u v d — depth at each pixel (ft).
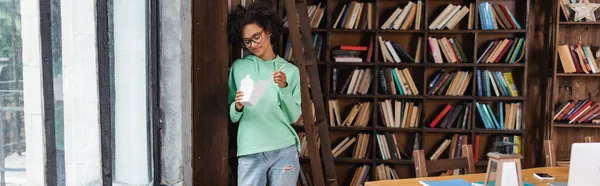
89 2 7.06
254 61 9.60
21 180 6.01
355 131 15.85
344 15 14.94
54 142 6.35
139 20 8.34
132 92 8.38
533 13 15.40
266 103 9.23
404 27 14.87
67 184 6.90
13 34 5.86
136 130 8.53
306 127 11.32
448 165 9.38
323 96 15.17
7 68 5.81
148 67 8.64
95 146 7.25
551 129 14.71
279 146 9.40
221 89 9.70
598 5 14.35
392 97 14.99
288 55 14.21
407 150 15.78
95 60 7.18
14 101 5.90
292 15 10.88
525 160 15.84
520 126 14.87
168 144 8.96
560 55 14.58
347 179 16.03
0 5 5.73
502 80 14.88
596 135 15.40
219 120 9.78
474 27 14.82
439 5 15.28
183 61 9.01
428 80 15.49
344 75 15.60
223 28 9.59
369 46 15.01
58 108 6.65
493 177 7.86
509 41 14.75
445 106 15.52
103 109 7.30
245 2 11.62
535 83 15.51
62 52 6.66
